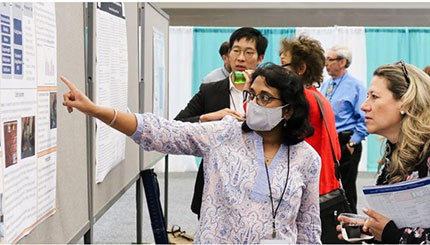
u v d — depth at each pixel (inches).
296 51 99.3
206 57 284.2
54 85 56.6
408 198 56.2
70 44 62.8
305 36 103.0
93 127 73.7
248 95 64.2
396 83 61.0
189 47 283.4
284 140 64.1
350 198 160.1
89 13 70.8
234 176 61.8
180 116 95.4
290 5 278.7
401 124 60.8
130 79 102.6
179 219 182.9
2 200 43.2
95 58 72.6
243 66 97.2
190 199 216.1
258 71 63.3
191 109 95.8
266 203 61.4
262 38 98.9
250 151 63.2
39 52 51.4
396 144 61.6
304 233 66.0
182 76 284.0
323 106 93.9
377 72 63.9
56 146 57.5
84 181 69.9
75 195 65.8
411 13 278.2
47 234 55.6
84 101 56.7
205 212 62.2
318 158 65.2
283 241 59.7
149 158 124.8
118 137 90.4
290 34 279.7
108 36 80.7
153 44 127.8
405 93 59.9
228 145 63.6
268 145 64.8
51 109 55.6
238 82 88.4
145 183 111.2
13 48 44.9
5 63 43.4
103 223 177.5
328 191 90.2
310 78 99.9
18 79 46.2
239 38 97.6
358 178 261.7
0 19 42.3
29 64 48.8
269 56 281.9
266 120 61.4
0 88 42.5
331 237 87.7
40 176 52.5
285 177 62.5
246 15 283.9
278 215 61.4
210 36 283.1
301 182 63.4
